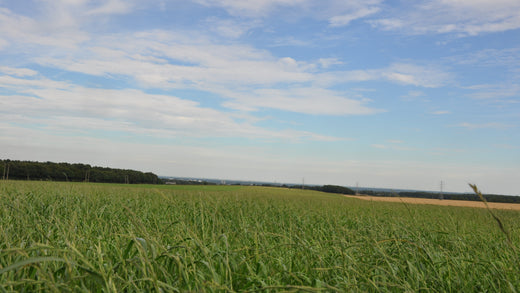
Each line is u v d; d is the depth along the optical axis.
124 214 7.55
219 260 3.53
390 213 11.51
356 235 6.07
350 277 3.77
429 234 7.01
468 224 9.95
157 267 3.08
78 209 7.95
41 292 2.68
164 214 8.55
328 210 12.33
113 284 2.56
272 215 10.40
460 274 4.14
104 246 4.09
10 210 6.73
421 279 3.83
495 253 5.50
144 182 68.12
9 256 3.21
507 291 3.72
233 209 9.53
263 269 3.59
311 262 4.23
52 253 3.53
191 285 3.05
